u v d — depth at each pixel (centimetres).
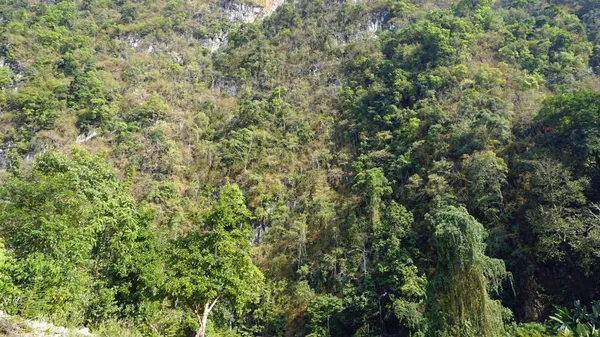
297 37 6494
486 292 1953
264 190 4250
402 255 2862
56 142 4444
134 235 1703
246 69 6141
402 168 3691
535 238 2650
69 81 5238
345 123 4734
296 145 4697
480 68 4253
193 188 4362
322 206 3775
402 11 6359
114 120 4866
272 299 3262
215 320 2583
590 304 2253
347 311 2844
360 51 5753
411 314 2391
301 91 5491
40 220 1326
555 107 3094
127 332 1177
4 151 4412
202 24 7506
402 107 4516
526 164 2864
